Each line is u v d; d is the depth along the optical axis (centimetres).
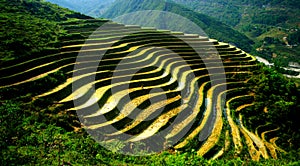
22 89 2425
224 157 2506
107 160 1856
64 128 2214
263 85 4281
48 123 2161
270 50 13412
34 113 2189
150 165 1938
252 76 4578
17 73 2586
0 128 1773
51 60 3039
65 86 2673
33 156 1540
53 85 2662
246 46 12962
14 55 2770
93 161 1703
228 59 4981
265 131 3600
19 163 1428
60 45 3441
